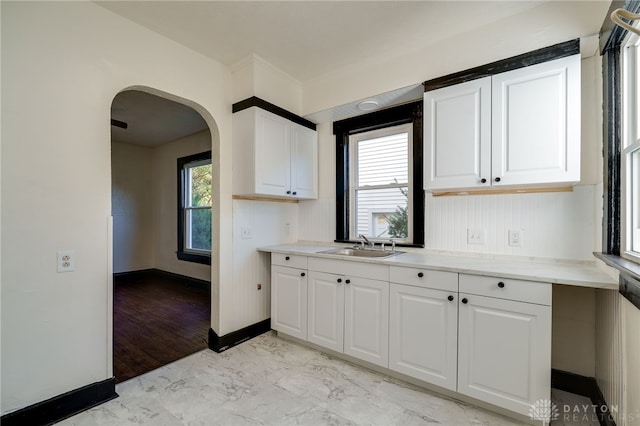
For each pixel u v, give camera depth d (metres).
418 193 2.47
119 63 1.93
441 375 1.81
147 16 1.94
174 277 4.98
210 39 2.21
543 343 1.51
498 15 1.91
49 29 1.64
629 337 1.26
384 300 2.03
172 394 1.86
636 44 1.37
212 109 2.47
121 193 5.08
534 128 1.71
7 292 1.51
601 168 1.68
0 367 1.49
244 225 2.70
